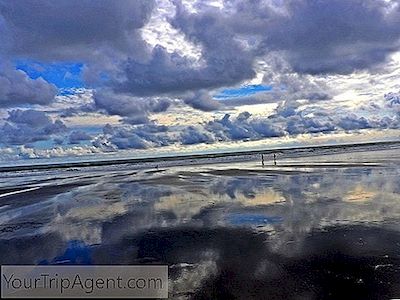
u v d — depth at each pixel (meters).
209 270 7.80
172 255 8.96
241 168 38.97
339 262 7.86
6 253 9.73
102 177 35.78
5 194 23.69
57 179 36.62
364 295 6.29
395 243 9.04
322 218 12.04
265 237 10.12
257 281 7.06
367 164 34.28
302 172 29.11
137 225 12.48
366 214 12.37
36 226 13.10
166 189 22.05
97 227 12.52
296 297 6.30
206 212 14.16
